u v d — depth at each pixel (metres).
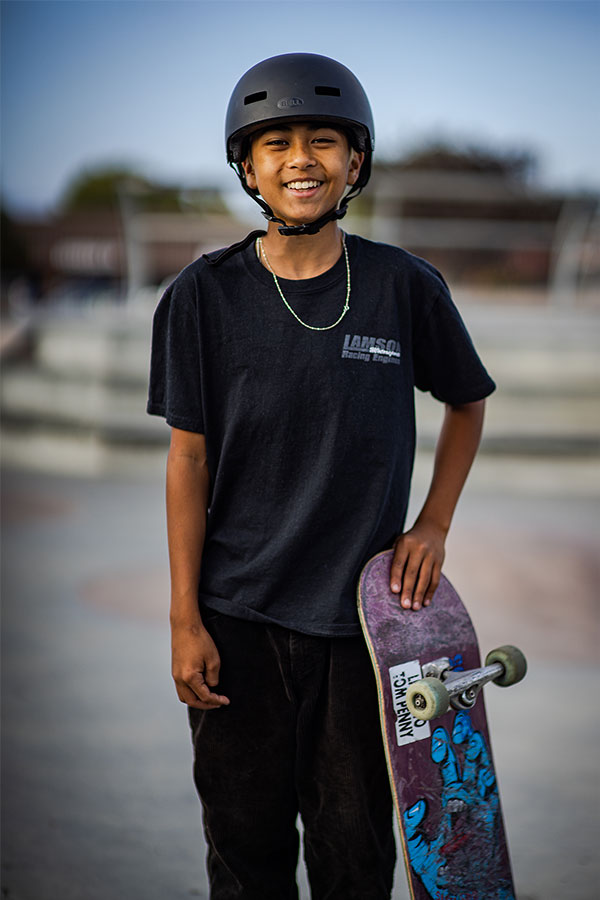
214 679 1.71
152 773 2.82
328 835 1.73
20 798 2.65
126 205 12.03
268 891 1.78
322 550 1.72
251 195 1.79
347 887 1.74
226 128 1.73
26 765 2.85
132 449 7.60
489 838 1.79
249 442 1.71
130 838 2.46
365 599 1.70
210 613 1.75
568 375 8.12
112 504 6.41
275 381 1.68
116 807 2.62
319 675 1.70
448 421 1.90
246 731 1.74
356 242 1.77
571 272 13.47
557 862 2.36
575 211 12.77
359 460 1.70
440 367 1.83
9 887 2.22
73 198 36.09
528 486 6.95
